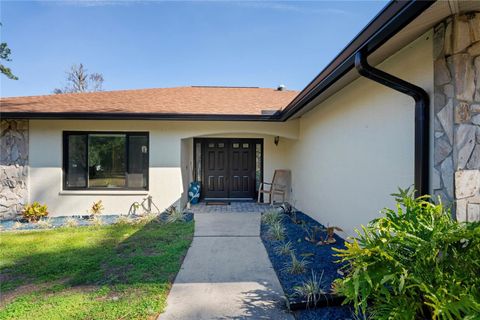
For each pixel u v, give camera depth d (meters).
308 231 5.94
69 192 7.85
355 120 4.80
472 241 2.08
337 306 2.95
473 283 1.96
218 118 7.64
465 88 2.65
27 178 7.75
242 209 8.59
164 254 4.50
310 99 5.34
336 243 5.07
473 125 2.68
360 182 4.62
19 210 7.70
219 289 3.38
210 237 5.61
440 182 2.81
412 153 3.34
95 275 3.72
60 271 3.88
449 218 2.39
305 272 3.79
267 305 3.00
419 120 3.03
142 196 7.99
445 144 2.75
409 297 2.04
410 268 2.04
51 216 7.79
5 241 5.30
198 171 10.34
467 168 2.67
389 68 3.79
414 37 3.14
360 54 3.01
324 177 6.29
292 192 9.11
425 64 3.05
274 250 4.77
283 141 9.95
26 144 7.75
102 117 7.40
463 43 2.63
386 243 2.10
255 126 8.27
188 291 3.32
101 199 7.93
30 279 3.65
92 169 8.07
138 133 8.09
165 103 8.97
